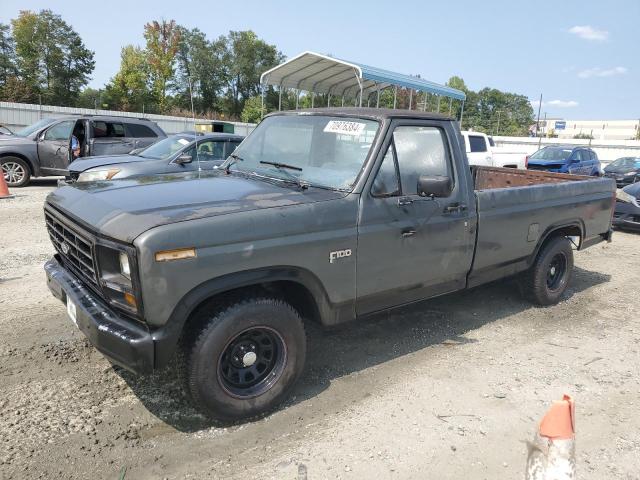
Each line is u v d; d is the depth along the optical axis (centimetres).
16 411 329
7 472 273
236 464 289
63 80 7231
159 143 1054
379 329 491
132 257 269
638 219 1042
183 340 309
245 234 301
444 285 436
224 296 317
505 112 10350
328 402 357
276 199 334
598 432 336
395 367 414
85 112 3300
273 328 327
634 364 441
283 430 323
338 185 365
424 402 362
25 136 1362
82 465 282
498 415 349
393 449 307
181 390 363
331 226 340
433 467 293
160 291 273
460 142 434
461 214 427
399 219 379
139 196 333
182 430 319
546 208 516
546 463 204
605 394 386
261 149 430
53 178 1556
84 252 313
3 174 1238
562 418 203
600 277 727
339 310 363
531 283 551
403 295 403
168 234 274
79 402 344
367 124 382
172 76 7119
